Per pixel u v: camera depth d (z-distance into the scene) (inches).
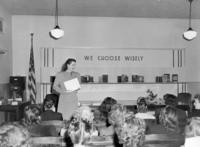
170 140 91.3
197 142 63.1
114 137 76.5
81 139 67.8
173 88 350.0
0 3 278.1
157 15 335.6
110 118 92.0
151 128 97.0
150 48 349.1
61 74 200.5
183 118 93.4
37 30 333.4
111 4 287.9
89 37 341.7
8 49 314.2
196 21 354.6
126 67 346.3
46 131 108.0
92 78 338.6
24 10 308.7
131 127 61.3
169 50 350.9
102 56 343.9
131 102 342.0
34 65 329.1
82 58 341.1
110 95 343.6
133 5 291.4
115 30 345.4
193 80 353.4
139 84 346.6
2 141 48.1
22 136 49.4
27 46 331.9
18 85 303.9
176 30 352.2
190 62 353.4
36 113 111.6
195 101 176.6
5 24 302.4
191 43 353.7
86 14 330.0
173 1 276.5
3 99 261.6
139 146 62.5
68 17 338.6
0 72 282.4
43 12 318.0
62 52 337.4
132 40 347.3
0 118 279.4
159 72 349.7
